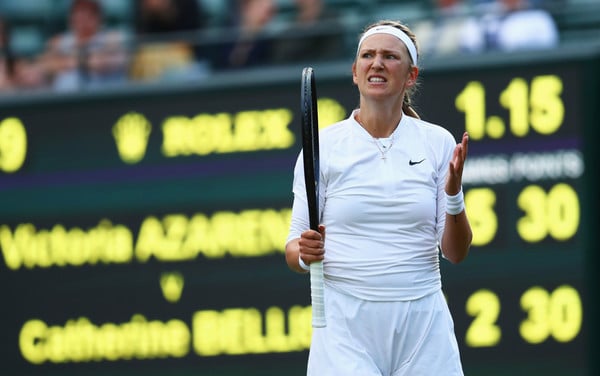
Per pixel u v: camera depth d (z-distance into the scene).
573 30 24.11
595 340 22.02
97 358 24.02
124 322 23.84
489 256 22.33
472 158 22.34
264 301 23.20
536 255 22.20
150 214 23.69
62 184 24.05
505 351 22.31
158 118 23.59
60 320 24.12
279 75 23.05
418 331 14.92
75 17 27.73
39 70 26.59
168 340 23.66
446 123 22.38
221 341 23.39
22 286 24.30
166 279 23.64
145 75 25.83
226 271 23.38
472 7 26.31
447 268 22.48
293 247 15.02
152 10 27.19
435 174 14.97
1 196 24.30
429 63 22.42
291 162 23.05
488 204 22.33
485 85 22.28
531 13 23.89
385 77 14.74
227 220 23.33
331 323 14.91
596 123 21.91
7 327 24.36
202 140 23.41
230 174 23.30
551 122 22.08
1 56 26.83
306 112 14.41
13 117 24.22
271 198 23.14
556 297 22.14
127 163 23.77
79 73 26.19
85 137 23.94
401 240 14.82
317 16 26.03
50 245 24.16
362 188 14.80
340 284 14.91
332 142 15.01
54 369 24.25
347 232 14.89
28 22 30.28
